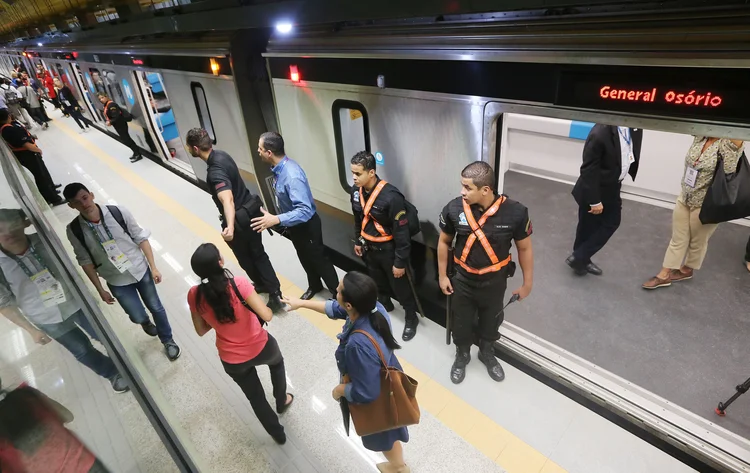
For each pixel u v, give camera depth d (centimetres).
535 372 305
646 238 455
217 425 294
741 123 157
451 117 259
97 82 886
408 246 300
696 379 296
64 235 375
